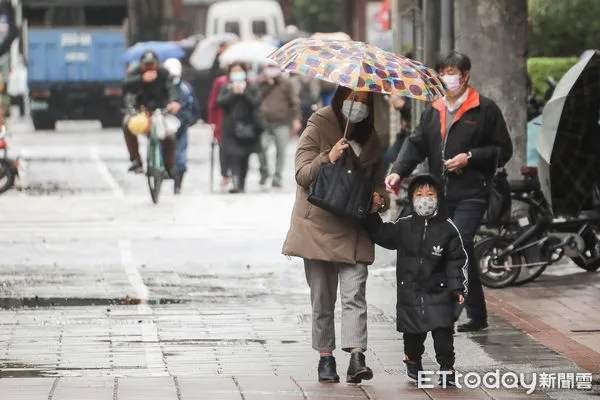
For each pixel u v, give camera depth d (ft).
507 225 82.79
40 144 230.27
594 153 80.89
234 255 99.14
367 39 294.66
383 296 81.35
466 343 66.74
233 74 148.87
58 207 128.57
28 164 188.55
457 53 69.46
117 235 109.19
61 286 84.99
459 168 69.26
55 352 64.59
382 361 62.69
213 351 64.95
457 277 55.98
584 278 87.76
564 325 71.77
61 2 270.05
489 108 69.77
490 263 83.51
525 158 96.27
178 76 145.28
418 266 56.18
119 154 207.92
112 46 271.49
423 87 53.26
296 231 56.54
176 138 146.20
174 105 133.39
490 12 95.25
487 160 69.62
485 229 87.71
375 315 74.84
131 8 271.08
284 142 158.71
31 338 67.92
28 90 270.46
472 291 69.56
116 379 57.16
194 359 63.10
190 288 84.58
